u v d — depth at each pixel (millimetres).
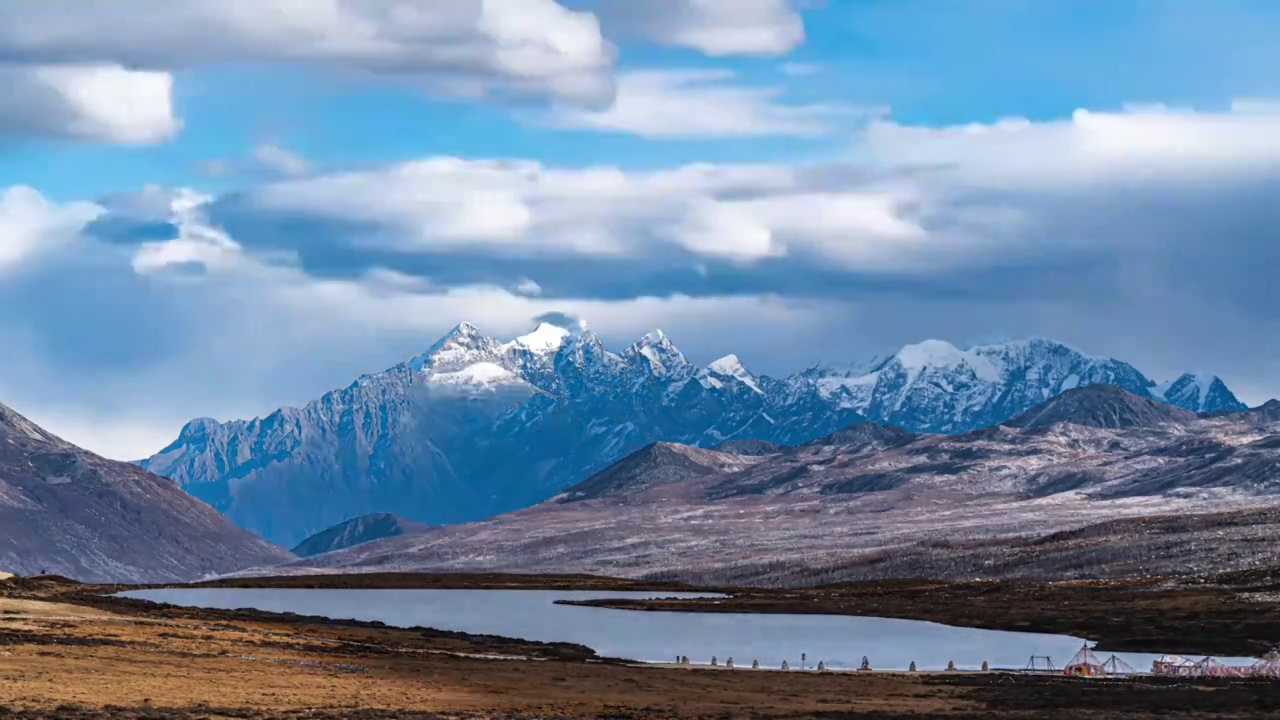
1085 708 120312
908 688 135250
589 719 108062
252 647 145375
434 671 135000
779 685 136250
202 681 116812
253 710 102562
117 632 147125
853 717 113062
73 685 108875
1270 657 151000
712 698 124812
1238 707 120250
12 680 109062
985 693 130500
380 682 124812
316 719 100188
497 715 107125
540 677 135125
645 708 116188
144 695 106750
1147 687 135125
